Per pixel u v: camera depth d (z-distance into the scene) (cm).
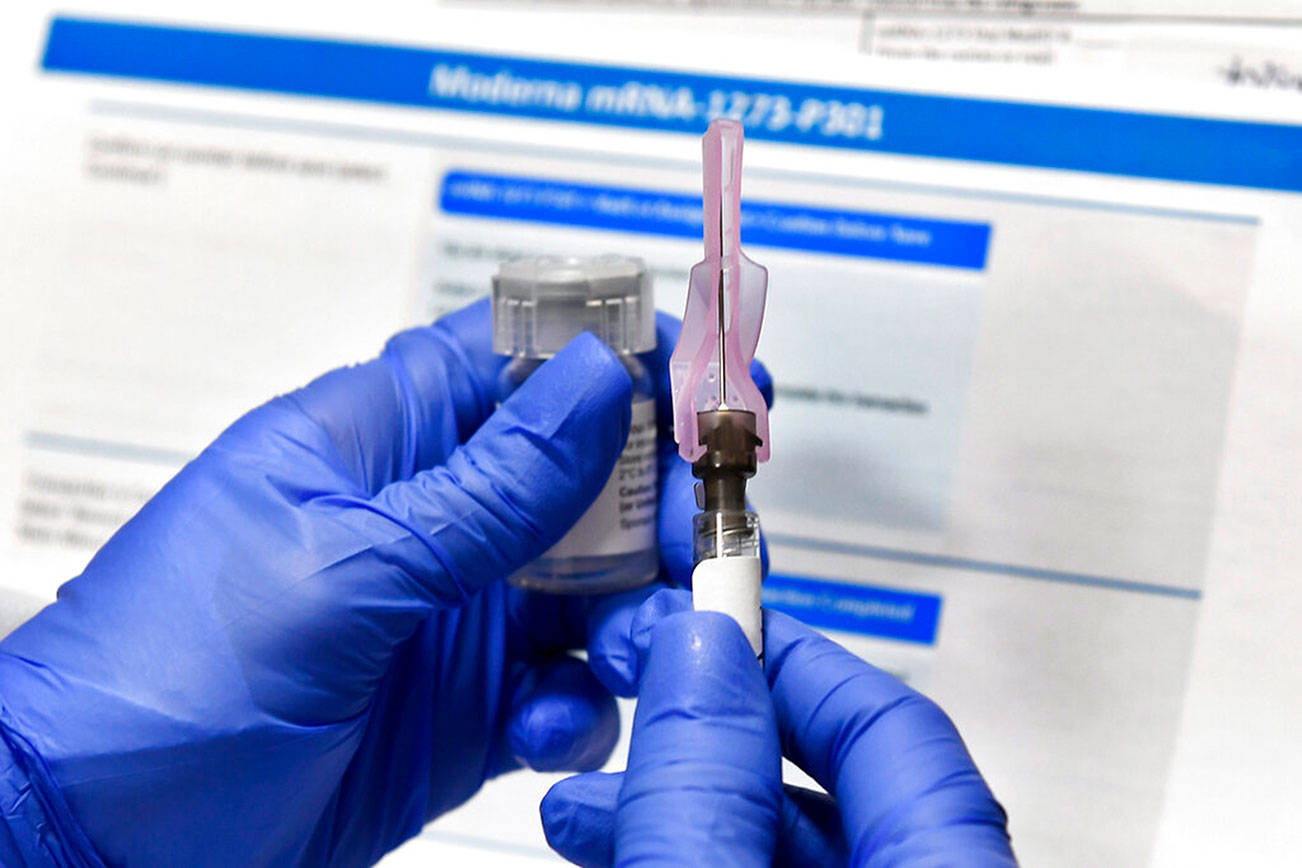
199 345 45
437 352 40
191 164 45
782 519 43
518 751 38
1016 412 42
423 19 44
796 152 43
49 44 45
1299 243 41
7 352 45
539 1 44
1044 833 42
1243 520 41
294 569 35
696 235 43
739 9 43
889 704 34
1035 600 42
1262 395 41
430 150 44
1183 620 41
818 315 43
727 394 34
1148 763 41
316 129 44
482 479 36
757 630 34
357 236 44
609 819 35
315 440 37
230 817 35
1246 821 41
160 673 35
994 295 42
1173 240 41
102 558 36
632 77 43
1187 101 41
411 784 39
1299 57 41
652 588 38
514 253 44
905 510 42
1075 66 42
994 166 42
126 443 45
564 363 36
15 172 45
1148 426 41
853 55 43
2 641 36
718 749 33
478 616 40
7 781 34
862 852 33
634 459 37
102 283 45
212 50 44
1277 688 41
